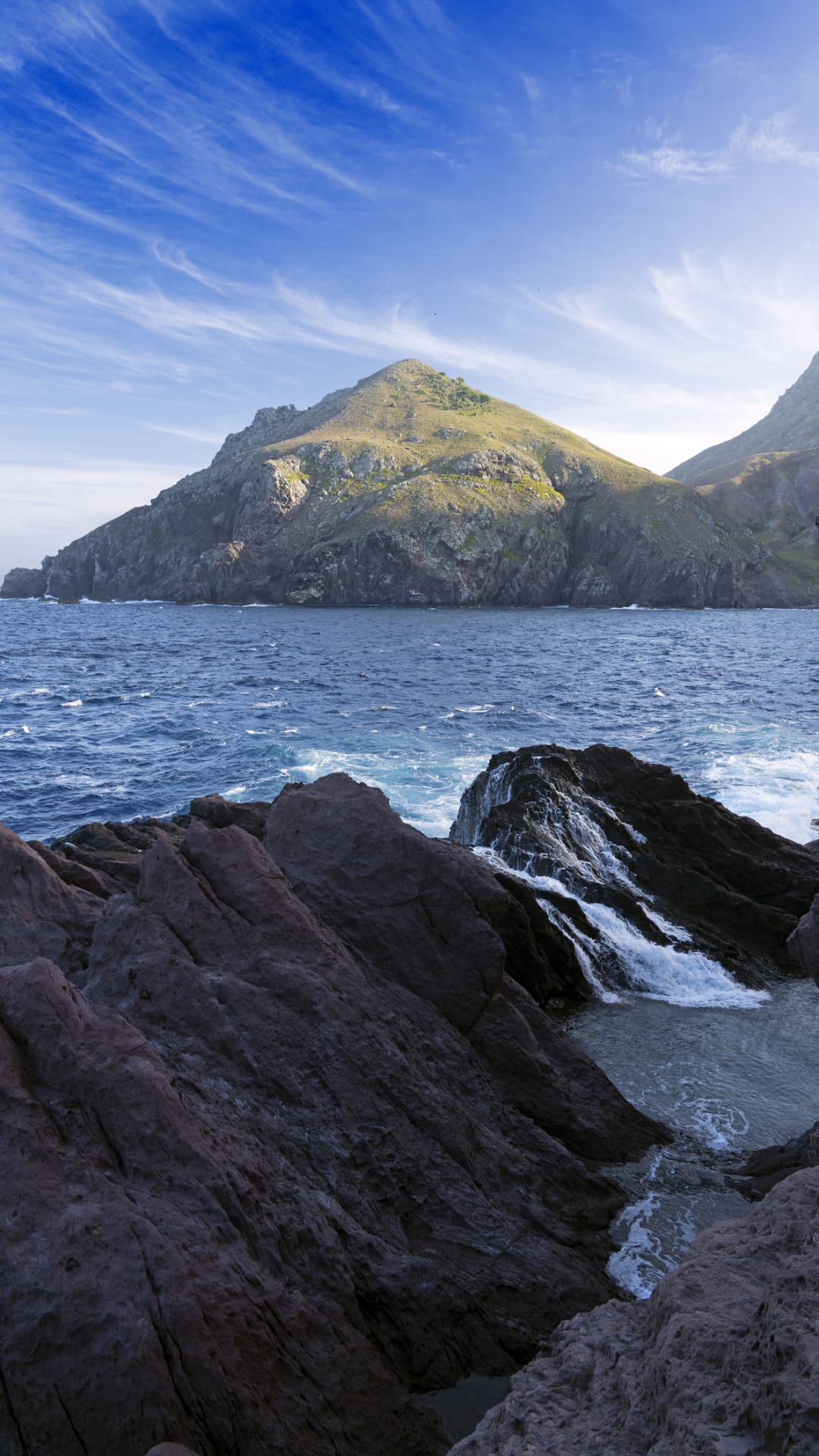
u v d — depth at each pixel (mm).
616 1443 4449
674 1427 4227
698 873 20344
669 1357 4609
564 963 16891
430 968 11617
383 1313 7480
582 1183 10188
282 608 183625
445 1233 8500
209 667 75750
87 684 64625
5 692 60250
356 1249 7715
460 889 12016
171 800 32031
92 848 19266
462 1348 7648
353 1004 9953
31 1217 6562
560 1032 12578
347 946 11352
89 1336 6090
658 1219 9922
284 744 40750
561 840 20438
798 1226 5523
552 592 199000
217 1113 8133
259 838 19672
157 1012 9172
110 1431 5910
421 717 48844
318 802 13109
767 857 21312
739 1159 11312
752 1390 4168
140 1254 6434
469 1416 7141
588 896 18812
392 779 32625
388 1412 6758
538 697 57219
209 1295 6402
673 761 35594
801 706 52375
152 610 176500
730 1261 5363
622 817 21625
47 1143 7023
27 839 28016
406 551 186750
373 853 12367
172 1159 7203
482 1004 11633
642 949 17812
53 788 33906
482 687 62406
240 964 9961
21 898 10820
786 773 32625
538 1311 8117
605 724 46406
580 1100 11680
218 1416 6066
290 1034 9250
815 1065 14109
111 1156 7164
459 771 33938
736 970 17906
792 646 98125
